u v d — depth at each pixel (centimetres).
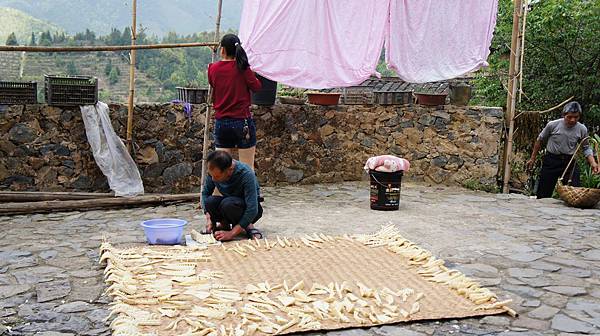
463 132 838
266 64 625
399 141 864
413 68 723
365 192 775
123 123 702
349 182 858
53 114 664
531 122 859
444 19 727
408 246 470
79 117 675
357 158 868
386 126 863
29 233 514
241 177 483
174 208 640
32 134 657
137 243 479
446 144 847
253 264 420
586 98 1062
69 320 313
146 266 404
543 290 379
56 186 674
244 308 328
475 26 747
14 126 648
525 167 902
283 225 562
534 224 589
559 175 729
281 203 684
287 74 641
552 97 1079
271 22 615
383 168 638
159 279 378
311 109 828
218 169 466
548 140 731
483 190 826
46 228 535
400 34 710
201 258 427
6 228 533
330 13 654
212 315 317
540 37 1045
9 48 548
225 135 570
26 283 372
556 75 1077
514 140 870
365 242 491
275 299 349
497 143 826
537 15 1041
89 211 620
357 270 411
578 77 1041
